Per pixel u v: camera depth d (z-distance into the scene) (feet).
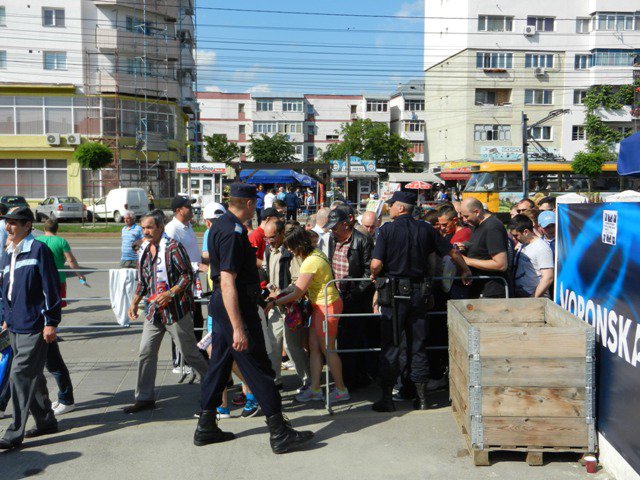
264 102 288.10
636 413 11.98
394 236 17.37
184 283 17.80
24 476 14.05
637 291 12.01
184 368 22.38
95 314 33.99
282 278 21.02
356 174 163.02
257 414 18.01
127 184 136.15
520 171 99.96
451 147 187.42
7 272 16.07
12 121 130.52
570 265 15.44
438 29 190.80
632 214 12.24
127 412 18.17
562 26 177.68
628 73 175.52
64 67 134.10
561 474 13.43
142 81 138.82
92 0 134.92
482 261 18.74
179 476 13.94
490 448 13.87
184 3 175.63
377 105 270.46
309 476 13.84
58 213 108.06
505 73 177.17
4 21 131.64
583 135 179.52
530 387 13.65
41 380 16.37
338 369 18.84
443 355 20.16
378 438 15.83
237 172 96.73
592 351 13.46
